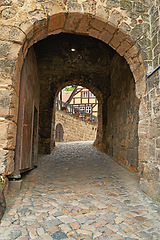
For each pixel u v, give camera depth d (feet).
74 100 84.58
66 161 20.47
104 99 26.40
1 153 8.52
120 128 19.06
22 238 6.07
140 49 11.10
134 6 11.44
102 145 25.44
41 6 10.33
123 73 18.56
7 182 9.31
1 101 8.91
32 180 13.09
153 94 9.95
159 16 10.30
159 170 9.02
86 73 26.61
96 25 11.43
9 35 9.62
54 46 26.30
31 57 14.25
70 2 10.68
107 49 24.93
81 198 10.02
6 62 9.32
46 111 25.50
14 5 10.02
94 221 7.39
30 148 14.26
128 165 16.10
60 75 26.35
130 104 16.05
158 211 8.27
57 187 11.87
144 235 6.45
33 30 10.37
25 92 12.06
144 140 10.76
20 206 8.46
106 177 14.49
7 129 8.73
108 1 11.19
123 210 8.46
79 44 26.43
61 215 7.85
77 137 54.24
